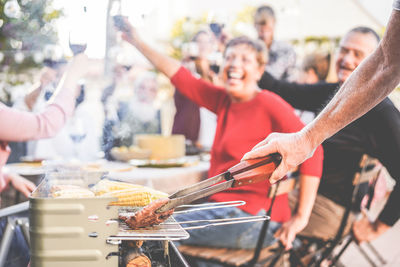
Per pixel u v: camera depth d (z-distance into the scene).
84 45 2.30
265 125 2.19
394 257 3.62
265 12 4.29
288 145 1.14
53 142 3.46
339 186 2.40
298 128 2.15
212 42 4.62
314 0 5.43
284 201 2.27
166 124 6.28
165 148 3.30
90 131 3.62
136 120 4.73
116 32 2.66
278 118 2.16
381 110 2.19
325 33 5.42
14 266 1.75
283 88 2.84
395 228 4.52
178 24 6.40
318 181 2.15
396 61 1.06
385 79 1.09
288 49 4.44
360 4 5.15
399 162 2.18
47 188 1.16
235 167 1.07
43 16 4.61
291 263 2.47
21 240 1.80
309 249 2.51
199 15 6.32
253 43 2.28
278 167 1.13
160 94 6.24
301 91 2.79
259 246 1.96
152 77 4.90
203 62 4.64
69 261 0.93
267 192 2.15
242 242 2.08
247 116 2.22
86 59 1.88
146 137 3.38
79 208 0.93
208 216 2.15
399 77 1.08
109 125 4.48
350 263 3.46
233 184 1.06
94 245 0.94
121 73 4.88
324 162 2.42
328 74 3.72
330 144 2.39
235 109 2.29
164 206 1.01
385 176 2.78
